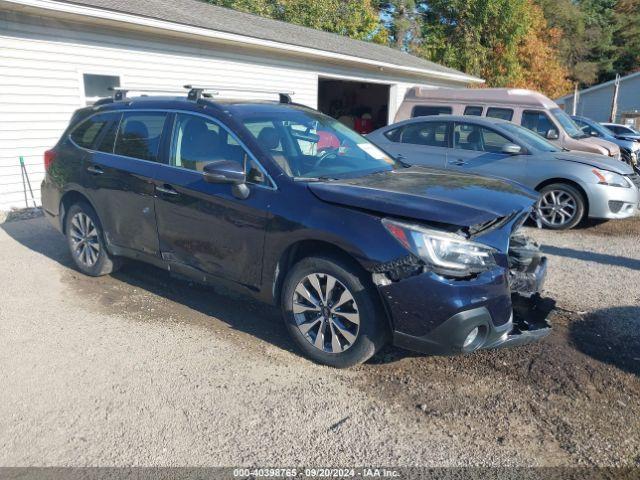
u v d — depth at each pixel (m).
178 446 3.00
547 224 8.23
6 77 8.58
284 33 14.48
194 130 4.49
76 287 5.32
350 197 3.57
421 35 30.66
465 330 3.31
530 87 33.56
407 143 9.17
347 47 16.23
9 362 3.88
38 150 9.20
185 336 4.28
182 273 4.61
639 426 3.22
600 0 50.25
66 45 9.23
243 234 4.02
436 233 3.30
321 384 3.60
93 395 3.47
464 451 2.99
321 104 22.28
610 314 4.81
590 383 3.66
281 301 3.97
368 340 3.57
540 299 3.94
